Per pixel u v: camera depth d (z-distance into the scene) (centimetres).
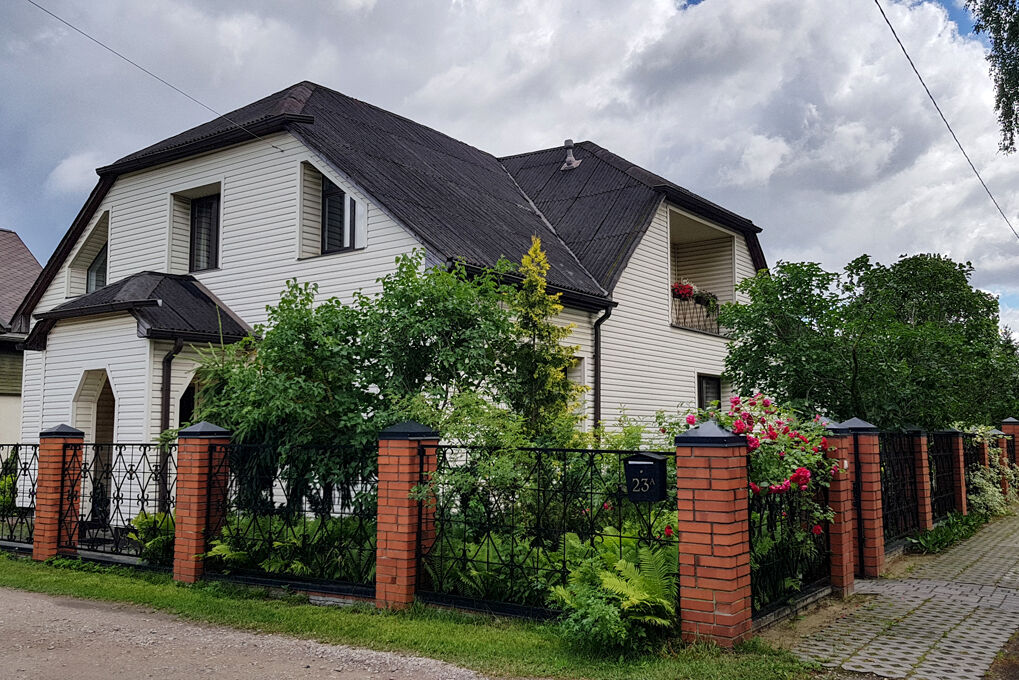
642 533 612
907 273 2425
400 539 660
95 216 1616
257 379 750
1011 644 577
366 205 1222
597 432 935
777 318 1163
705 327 1822
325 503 745
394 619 633
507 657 536
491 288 865
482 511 668
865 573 845
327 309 797
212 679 509
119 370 1227
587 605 538
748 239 1931
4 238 2345
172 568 838
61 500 946
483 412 721
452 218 1291
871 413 1115
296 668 529
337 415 775
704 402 1797
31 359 1433
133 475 917
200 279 1433
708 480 538
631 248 1484
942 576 849
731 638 524
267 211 1355
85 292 1650
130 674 521
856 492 859
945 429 1273
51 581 823
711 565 532
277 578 748
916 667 520
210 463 809
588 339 1384
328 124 1443
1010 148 1119
